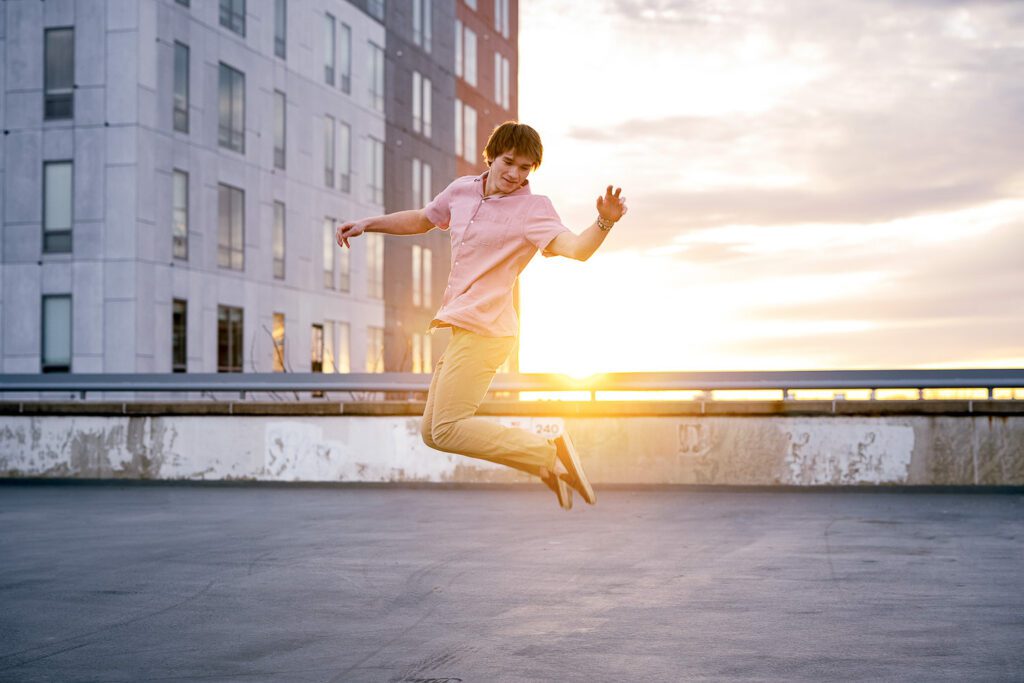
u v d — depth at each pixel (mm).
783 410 13422
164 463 14578
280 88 38031
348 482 14125
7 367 31031
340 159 42188
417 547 8742
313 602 6598
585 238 4844
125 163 30547
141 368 30656
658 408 13578
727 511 11094
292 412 14273
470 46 55781
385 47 45969
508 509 11344
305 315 39469
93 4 30781
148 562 8117
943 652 5297
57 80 31047
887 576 7375
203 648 5480
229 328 34875
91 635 5789
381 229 5555
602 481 13656
